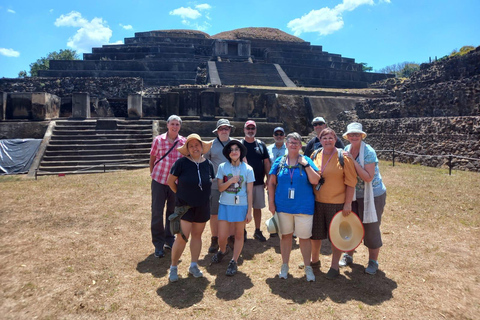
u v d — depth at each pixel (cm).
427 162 1337
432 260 433
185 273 405
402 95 1833
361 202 402
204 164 401
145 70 3158
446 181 935
